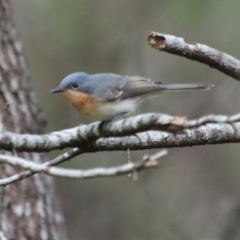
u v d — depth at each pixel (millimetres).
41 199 9406
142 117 5480
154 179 15594
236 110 14945
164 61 14758
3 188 9047
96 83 7473
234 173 15703
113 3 14031
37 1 14188
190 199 15398
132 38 14227
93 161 14664
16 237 8992
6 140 6074
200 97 15125
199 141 6902
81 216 15102
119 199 15320
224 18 13898
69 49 14164
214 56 6633
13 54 9688
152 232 15164
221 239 14445
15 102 9477
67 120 14438
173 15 13891
